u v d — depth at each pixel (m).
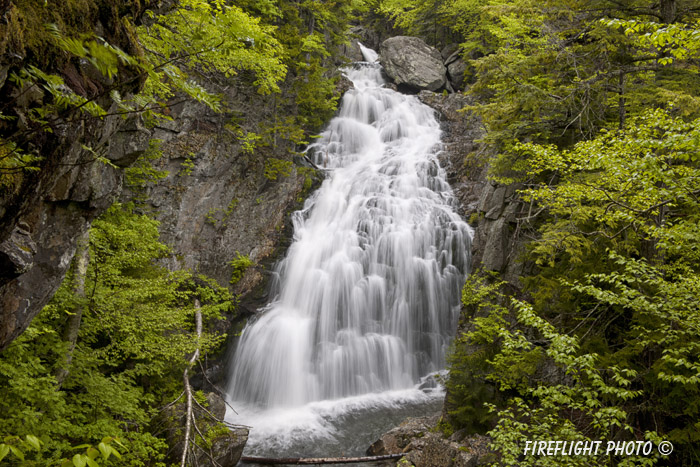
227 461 10.77
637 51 11.15
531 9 11.60
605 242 10.41
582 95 11.41
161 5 6.10
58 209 4.57
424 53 29.84
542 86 11.94
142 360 12.12
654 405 8.69
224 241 17.44
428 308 18.00
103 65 2.39
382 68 30.53
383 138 25.69
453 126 25.62
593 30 10.48
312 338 16.58
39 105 3.30
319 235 19.16
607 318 10.42
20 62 3.05
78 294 9.02
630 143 5.94
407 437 12.17
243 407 14.83
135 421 9.99
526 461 6.88
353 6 25.03
